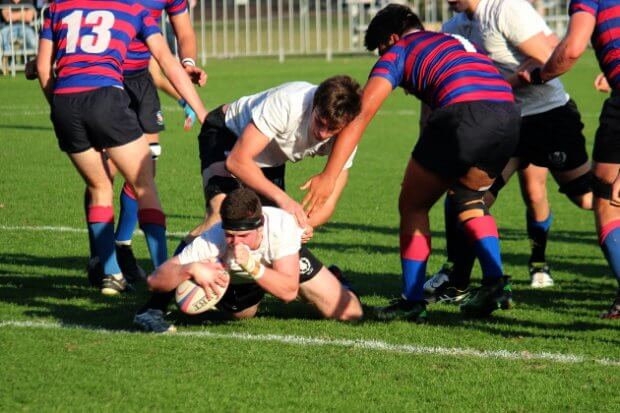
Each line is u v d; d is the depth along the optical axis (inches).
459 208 848.3
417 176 807.7
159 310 794.8
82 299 908.6
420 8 4256.9
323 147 807.1
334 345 756.0
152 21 912.3
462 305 862.5
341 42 4421.8
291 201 776.9
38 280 987.9
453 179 807.7
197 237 791.7
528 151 995.9
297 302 907.4
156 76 1131.3
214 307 831.7
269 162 841.5
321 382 665.0
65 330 781.3
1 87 3031.5
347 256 1148.5
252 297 818.2
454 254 956.0
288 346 749.9
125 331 789.9
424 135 804.0
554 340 778.8
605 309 898.1
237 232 732.0
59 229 1254.9
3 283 969.5
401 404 626.8
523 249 1214.3
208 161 872.3
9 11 3147.1
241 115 856.9
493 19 964.6
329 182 779.4
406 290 843.4
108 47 887.1
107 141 885.8
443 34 834.8
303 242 796.0
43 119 2370.8
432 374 685.9
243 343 756.0
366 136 2261.3
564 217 1439.5
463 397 641.0
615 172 808.9
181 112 2610.7
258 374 678.5
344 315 835.4
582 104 2711.6
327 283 824.9
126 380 659.4
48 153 1881.2
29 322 808.9
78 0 901.2
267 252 761.6
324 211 840.9
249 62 4106.8
